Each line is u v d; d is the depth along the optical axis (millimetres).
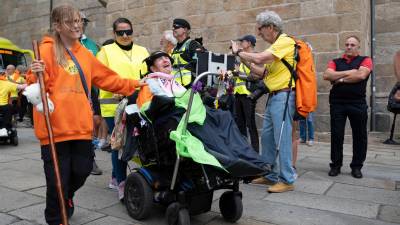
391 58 9594
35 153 7051
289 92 4582
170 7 10602
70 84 3068
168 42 5496
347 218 3766
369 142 8461
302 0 8711
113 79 3449
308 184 5000
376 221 3691
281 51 4469
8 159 6441
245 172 3199
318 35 8547
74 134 3070
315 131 8617
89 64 3262
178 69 4641
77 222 3605
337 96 5422
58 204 3064
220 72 3713
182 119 3258
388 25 9633
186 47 4691
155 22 10953
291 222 3660
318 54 8547
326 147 7934
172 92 3617
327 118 8477
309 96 4559
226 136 3402
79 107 3107
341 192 4648
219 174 3217
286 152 4625
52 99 2998
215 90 3910
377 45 9750
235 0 9578
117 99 4473
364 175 5508
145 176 3592
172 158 3412
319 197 4441
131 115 3604
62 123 3018
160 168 3645
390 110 8305
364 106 5355
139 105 3582
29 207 3977
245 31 9477
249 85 6492
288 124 4633
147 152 3588
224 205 3680
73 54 3158
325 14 8461
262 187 4887
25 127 11766
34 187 4711
